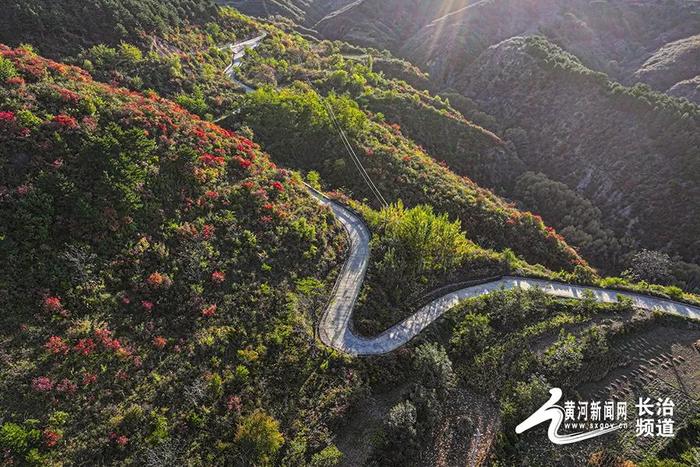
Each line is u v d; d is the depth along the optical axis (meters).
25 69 49.66
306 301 44.34
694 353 49.25
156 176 45.16
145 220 41.91
